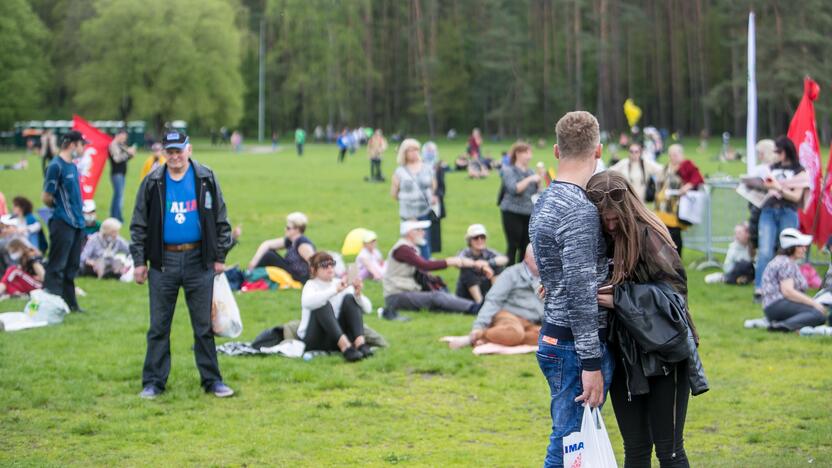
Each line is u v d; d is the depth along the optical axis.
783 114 83.56
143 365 9.02
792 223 12.25
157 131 83.44
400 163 14.42
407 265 12.41
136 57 79.38
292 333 9.95
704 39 89.19
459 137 104.12
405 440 7.17
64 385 8.53
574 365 4.79
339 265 11.77
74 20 88.12
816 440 7.02
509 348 10.01
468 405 8.12
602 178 4.84
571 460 4.74
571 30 94.06
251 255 17.81
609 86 90.44
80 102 80.12
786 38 72.62
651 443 5.00
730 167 45.12
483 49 96.81
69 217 11.63
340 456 6.76
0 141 72.44
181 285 8.33
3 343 10.18
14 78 77.06
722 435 7.24
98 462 6.57
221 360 9.54
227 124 85.06
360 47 97.38
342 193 31.77
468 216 24.66
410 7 104.00
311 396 8.38
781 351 9.93
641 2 93.69
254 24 105.25
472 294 12.42
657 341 4.68
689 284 14.43
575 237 4.62
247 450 6.85
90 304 12.70
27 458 6.59
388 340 10.55
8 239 12.93
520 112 95.31
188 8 80.44
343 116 96.06
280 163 52.81
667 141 84.06
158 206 8.09
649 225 4.86
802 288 10.99
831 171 12.20
